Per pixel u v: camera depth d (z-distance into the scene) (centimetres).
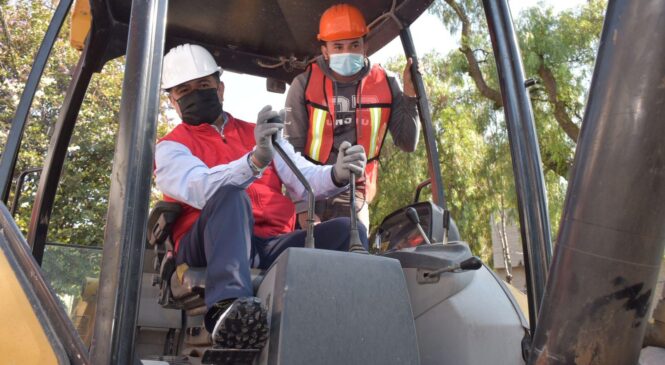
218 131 335
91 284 403
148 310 344
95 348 183
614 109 155
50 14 1307
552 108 1424
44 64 320
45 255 408
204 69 325
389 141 1125
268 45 441
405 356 201
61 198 1080
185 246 274
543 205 238
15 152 311
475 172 1320
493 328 267
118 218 189
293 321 195
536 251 234
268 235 314
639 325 159
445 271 264
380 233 356
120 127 199
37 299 231
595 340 160
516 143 245
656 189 152
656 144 151
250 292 235
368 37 425
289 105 408
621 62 154
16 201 391
